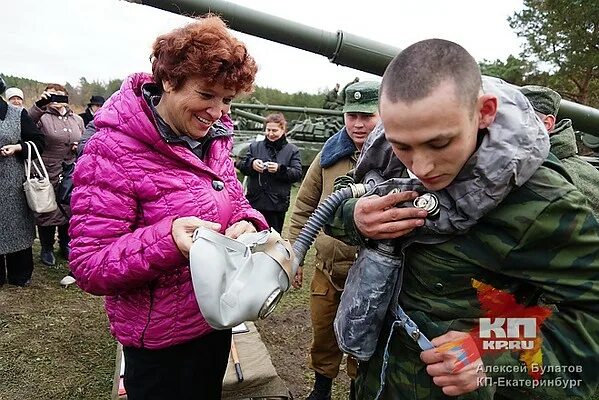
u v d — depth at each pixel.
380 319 1.23
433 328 1.17
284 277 1.24
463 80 0.95
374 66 2.79
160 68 1.44
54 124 4.73
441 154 0.98
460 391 1.12
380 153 1.33
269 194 5.00
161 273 1.46
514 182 1.01
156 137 1.48
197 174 1.60
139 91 1.55
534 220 1.04
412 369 1.24
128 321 1.62
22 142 4.14
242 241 1.27
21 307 4.01
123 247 1.45
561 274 1.07
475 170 1.02
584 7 15.86
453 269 1.14
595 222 1.06
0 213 4.08
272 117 4.99
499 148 1.00
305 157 10.62
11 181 4.10
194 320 1.62
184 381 1.69
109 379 3.07
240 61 1.45
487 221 1.08
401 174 1.31
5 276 4.48
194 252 1.24
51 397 2.87
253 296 1.19
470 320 1.17
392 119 0.98
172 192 1.53
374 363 1.33
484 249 1.10
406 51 1.01
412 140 0.97
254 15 2.67
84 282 1.51
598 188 2.13
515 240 1.07
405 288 1.23
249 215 1.78
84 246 1.50
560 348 1.10
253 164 4.94
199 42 1.40
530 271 1.09
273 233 1.29
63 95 4.84
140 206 1.54
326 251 2.45
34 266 5.00
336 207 1.30
